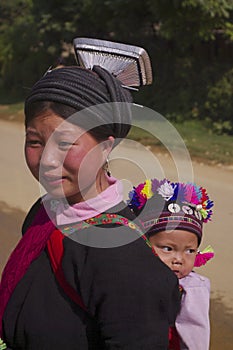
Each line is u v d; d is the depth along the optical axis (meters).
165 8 13.88
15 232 7.54
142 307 1.79
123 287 1.79
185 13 13.73
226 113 14.34
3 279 2.10
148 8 15.40
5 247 7.00
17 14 22.83
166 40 15.98
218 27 14.41
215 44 15.22
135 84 2.23
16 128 15.38
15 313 1.98
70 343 1.88
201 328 2.51
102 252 1.84
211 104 14.55
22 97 20.00
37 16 18.69
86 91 1.93
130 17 15.94
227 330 5.16
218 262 6.45
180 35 14.50
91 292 1.83
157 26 16.19
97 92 1.94
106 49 2.20
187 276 2.65
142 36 16.23
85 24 17.84
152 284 1.80
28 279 1.98
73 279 1.87
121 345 1.78
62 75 1.95
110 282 1.80
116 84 1.99
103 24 17.27
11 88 21.12
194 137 13.15
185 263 2.65
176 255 2.64
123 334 1.78
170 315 1.86
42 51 19.91
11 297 1.99
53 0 18.00
